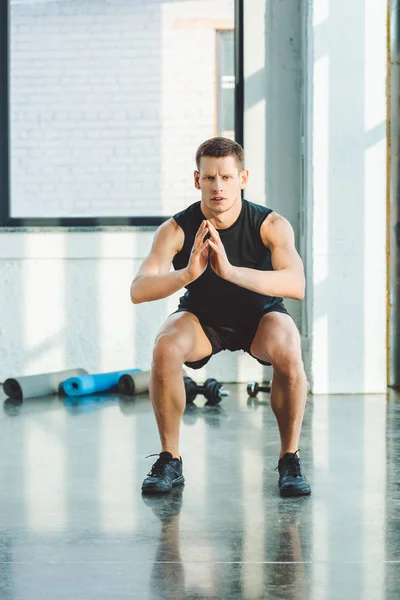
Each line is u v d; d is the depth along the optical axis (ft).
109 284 20.31
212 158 10.17
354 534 9.11
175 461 11.07
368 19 18.24
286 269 10.17
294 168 20.36
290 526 9.38
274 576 7.88
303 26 19.62
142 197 21.13
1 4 20.76
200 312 10.77
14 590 7.57
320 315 18.53
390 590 7.54
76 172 21.18
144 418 15.87
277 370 10.46
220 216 10.32
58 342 20.42
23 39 20.97
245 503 10.29
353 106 18.33
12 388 18.43
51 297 20.34
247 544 8.77
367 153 18.35
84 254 20.21
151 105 20.99
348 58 18.24
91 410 16.72
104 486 11.11
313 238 18.48
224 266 9.75
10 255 20.25
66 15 20.95
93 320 20.39
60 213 21.24
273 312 10.82
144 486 10.71
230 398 18.17
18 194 21.22
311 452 13.00
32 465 12.27
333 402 17.54
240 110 20.49
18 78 21.03
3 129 20.86
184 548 8.66
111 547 8.70
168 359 10.51
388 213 19.26
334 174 18.38
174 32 20.88
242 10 20.49
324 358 18.61
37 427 15.05
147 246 20.20
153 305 20.34
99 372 20.45
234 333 10.89
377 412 16.37
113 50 20.95
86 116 21.06
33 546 8.75
